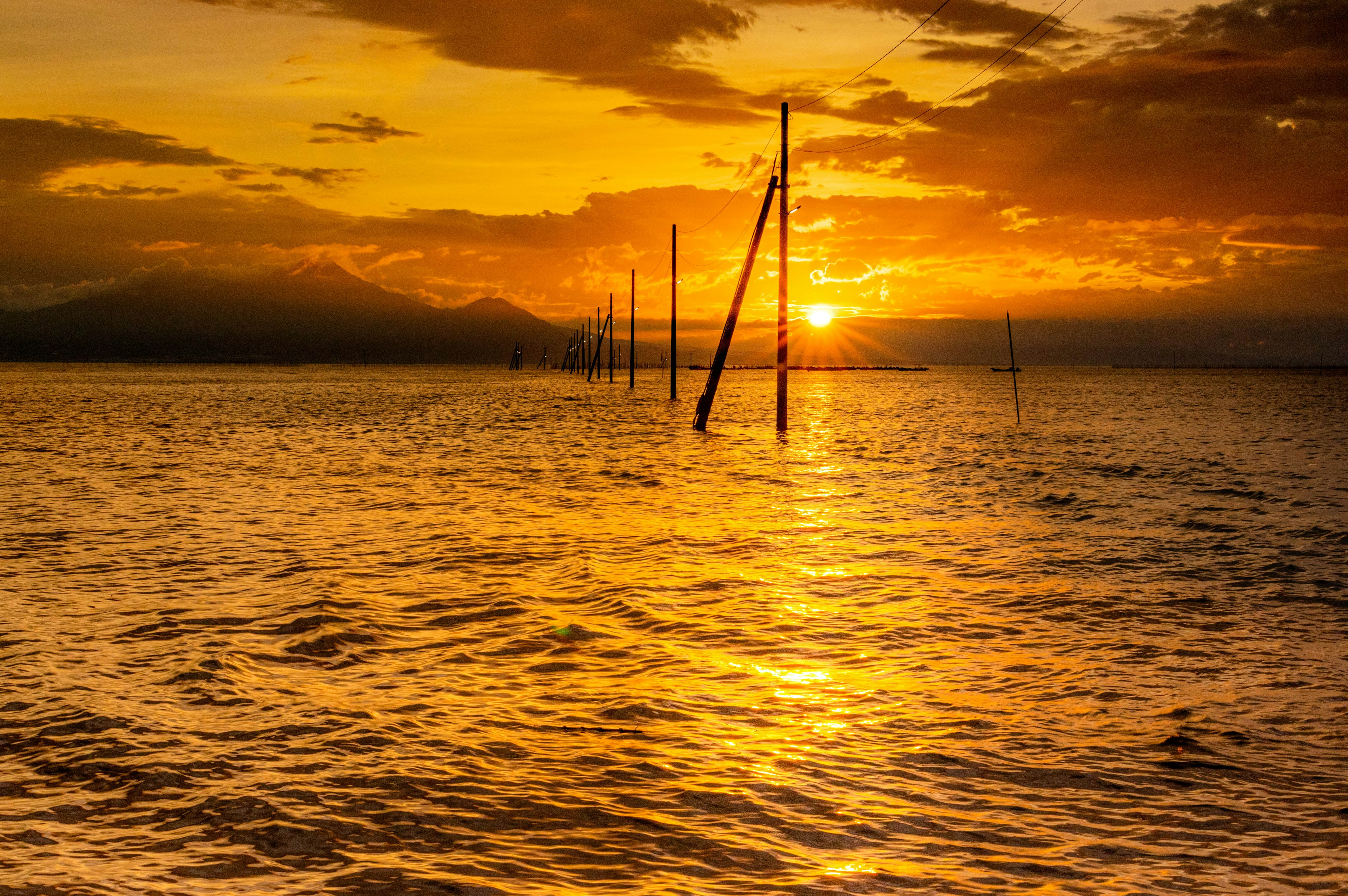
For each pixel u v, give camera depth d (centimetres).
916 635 1130
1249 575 1519
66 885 537
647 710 852
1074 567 1560
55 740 766
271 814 636
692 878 558
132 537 1739
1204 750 775
